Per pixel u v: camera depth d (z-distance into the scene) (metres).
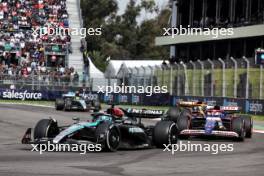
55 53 186.75
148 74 147.75
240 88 112.44
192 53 167.75
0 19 185.75
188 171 31.73
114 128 41.59
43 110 108.75
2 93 154.00
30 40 184.88
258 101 104.62
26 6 192.25
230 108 56.78
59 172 29.77
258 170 32.75
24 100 153.88
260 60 102.06
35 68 176.38
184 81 132.25
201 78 125.62
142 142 45.16
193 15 169.38
